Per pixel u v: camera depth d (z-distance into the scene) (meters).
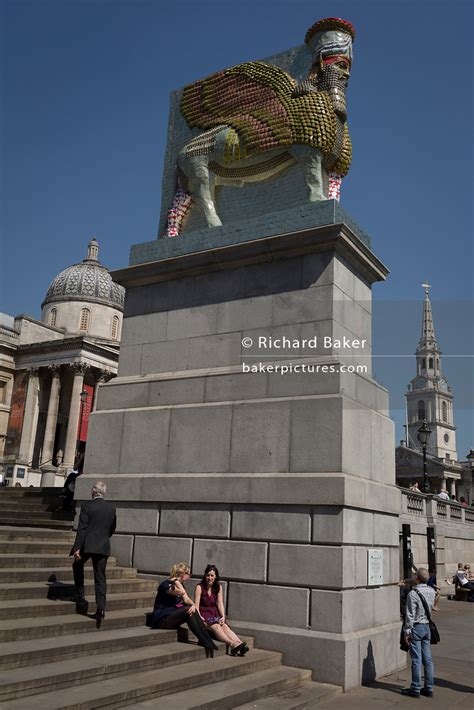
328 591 8.57
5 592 7.83
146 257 12.45
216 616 8.60
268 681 7.57
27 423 61.69
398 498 10.68
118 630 8.05
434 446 76.69
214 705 6.53
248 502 9.45
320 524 8.84
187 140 13.48
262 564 9.15
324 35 12.19
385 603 9.80
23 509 14.57
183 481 10.16
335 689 7.98
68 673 6.18
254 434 9.90
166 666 7.40
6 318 67.56
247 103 12.48
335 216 10.43
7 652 6.23
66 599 8.32
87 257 83.19
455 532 29.39
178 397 11.02
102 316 76.69
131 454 11.06
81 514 8.53
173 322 11.75
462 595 24.52
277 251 10.78
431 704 7.80
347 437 9.28
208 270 11.56
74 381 61.19
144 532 10.38
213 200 12.64
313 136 11.34
